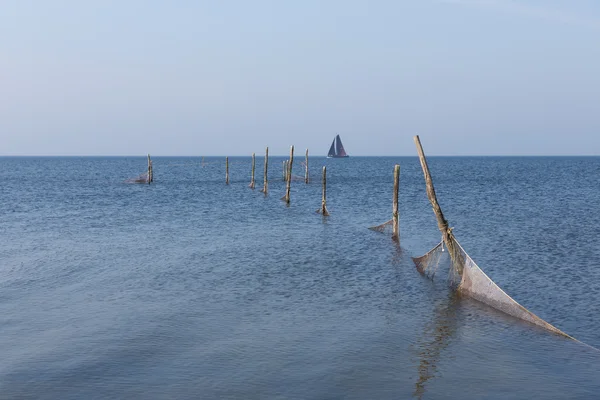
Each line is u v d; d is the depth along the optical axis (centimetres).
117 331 1295
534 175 10894
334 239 2762
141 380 1024
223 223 3441
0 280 1817
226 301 1570
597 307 1512
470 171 13375
